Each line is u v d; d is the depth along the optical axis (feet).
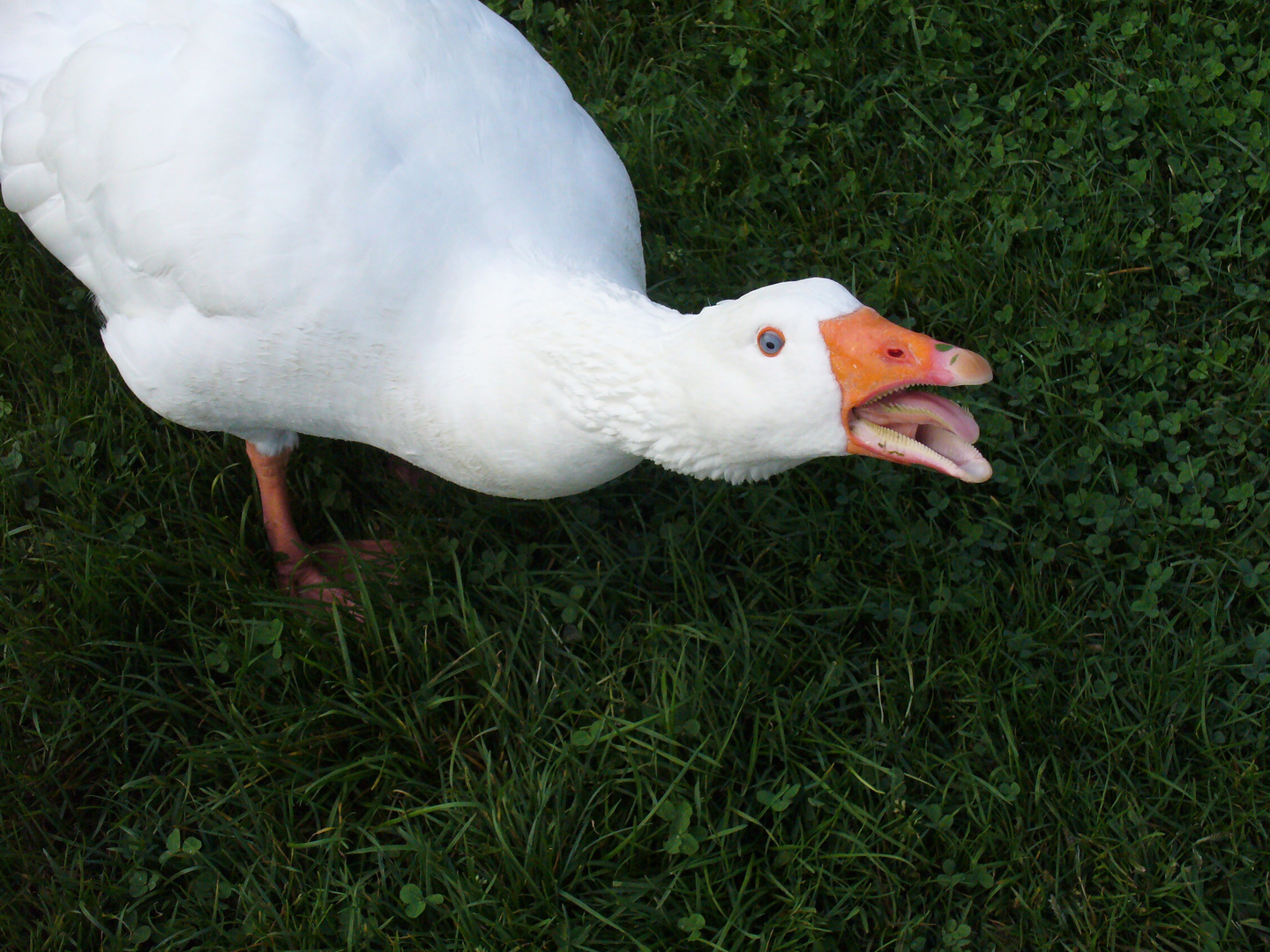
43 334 4.36
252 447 3.98
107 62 3.51
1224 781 3.70
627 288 3.52
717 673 3.87
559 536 4.14
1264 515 3.98
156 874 3.66
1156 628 3.91
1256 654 3.83
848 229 4.57
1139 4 4.79
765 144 4.68
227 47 3.42
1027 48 4.81
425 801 3.77
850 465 4.16
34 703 3.83
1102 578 3.97
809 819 3.71
